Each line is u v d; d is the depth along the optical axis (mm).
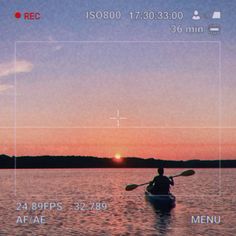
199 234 7672
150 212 10211
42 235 7543
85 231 7906
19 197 12961
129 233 7805
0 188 17062
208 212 9938
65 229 7984
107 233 7680
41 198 12664
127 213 10031
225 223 8531
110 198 13188
